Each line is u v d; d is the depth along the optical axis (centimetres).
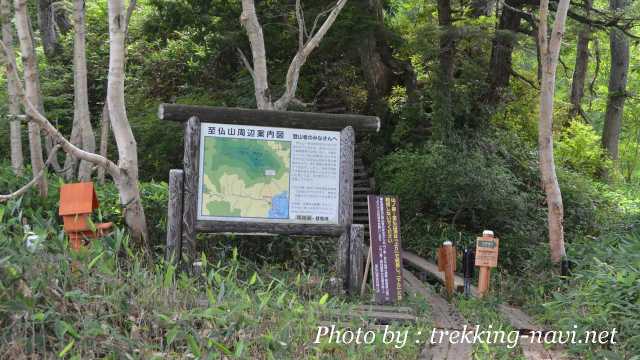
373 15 1622
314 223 907
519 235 1506
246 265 884
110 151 1755
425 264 1268
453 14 1850
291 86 1148
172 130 1680
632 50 2917
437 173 1516
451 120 1639
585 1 1748
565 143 2294
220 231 881
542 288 959
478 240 961
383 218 923
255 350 555
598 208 1861
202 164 878
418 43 1579
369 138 1895
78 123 1176
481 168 1521
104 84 2027
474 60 1862
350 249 914
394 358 620
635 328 660
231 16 1555
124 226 949
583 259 1045
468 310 866
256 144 895
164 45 1911
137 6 2255
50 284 526
